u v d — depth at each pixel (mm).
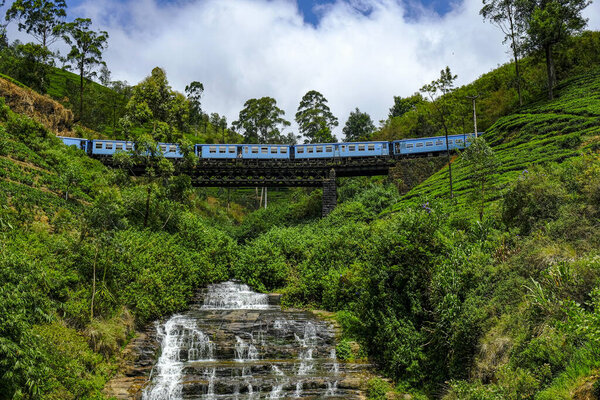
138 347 16625
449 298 13438
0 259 11359
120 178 27828
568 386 8180
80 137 52812
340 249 25453
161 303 20109
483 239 16719
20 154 31266
